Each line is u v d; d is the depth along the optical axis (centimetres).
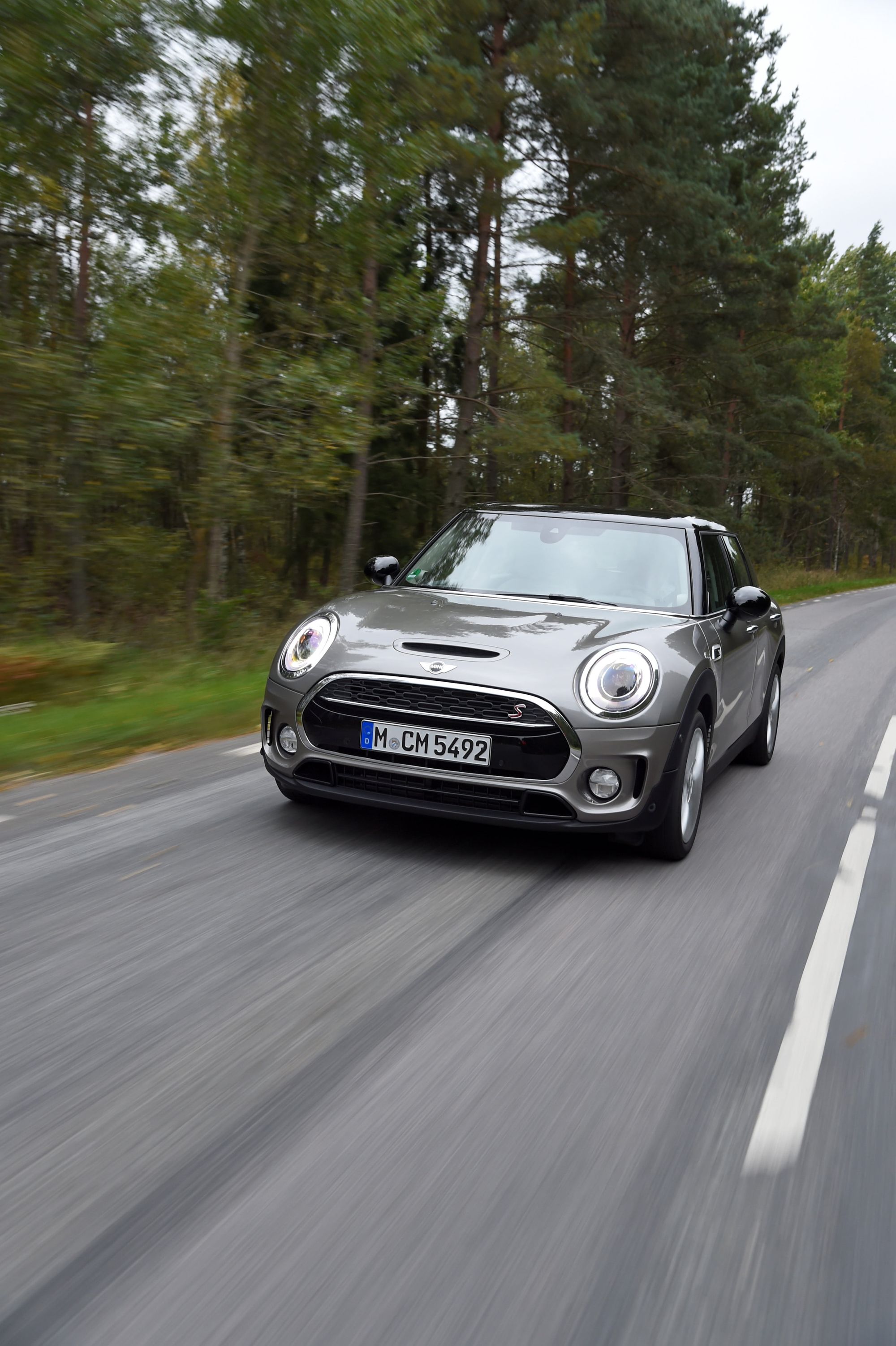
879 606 2702
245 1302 178
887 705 981
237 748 644
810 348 3547
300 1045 272
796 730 841
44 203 1178
